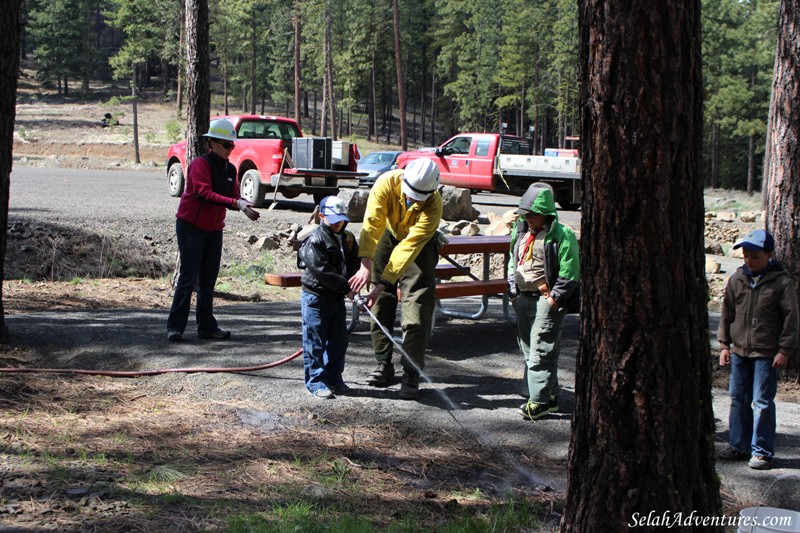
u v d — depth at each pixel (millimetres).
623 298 2939
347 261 5570
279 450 4676
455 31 68750
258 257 13188
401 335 7395
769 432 4637
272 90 75812
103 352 6461
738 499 4262
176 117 64500
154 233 13219
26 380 5742
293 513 3779
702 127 2990
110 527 3514
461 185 21734
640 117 2867
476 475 4520
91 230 12516
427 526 3809
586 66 3000
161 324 7586
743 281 4695
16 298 9234
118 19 45438
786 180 6680
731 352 4844
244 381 5793
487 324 8203
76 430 4848
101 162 42344
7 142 6453
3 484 3928
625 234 2922
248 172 17062
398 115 89250
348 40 65062
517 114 69750
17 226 12031
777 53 6746
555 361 5305
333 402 5414
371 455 4684
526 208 5086
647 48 2848
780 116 6688
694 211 2963
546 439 4992
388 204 5461
